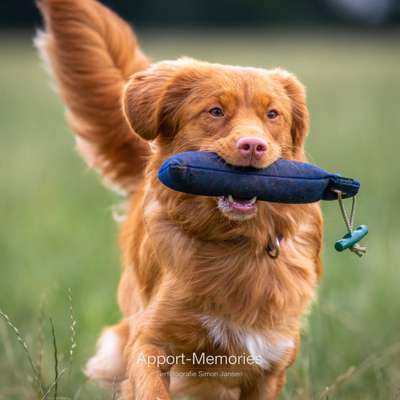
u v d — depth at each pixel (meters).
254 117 8.31
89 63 11.18
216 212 8.36
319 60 58.91
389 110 34.94
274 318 8.67
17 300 13.23
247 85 8.45
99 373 10.13
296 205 8.70
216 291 8.52
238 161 7.79
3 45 81.50
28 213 18.94
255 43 77.69
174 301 8.55
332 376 10.66
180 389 9.29
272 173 7.95
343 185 8.16
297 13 110.00
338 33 106.06
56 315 12.50
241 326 8.60
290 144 8.80
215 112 8.35
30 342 11.13
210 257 8.55
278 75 8.92
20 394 9.81
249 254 8.59
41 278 14.02
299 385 9.80
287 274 8.73
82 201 20.22
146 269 9.05
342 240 8.21
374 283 13.37
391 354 11.09
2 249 15.84
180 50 61.94
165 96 8.69
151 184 8.86
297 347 9.02
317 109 35.44
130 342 8.96
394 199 18.72
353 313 12.43
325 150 24.88
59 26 11.23
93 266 14.70
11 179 23.22
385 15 117.12
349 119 32.19
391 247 14.56
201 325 8.57
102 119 11.12
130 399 9.23
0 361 10.78
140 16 103.19
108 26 11.39
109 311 12.48
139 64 11.45
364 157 23.72
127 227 10.22
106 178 11.25
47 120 36.09
